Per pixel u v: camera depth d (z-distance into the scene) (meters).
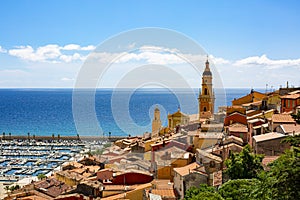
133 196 49.88
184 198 49.50
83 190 64.75
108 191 53.72
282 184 27.08
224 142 65.38
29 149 194.00
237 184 41.97
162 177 54.31
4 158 174.25
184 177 53.16
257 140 60.16
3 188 114.31
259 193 31.41
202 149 52.94
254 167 51.09
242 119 87.00
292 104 84.81
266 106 100.75
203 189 49.69
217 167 55.09
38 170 146.00
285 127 61.66
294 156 29.20
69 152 181.12
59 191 76.12
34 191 79.81
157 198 48.53
